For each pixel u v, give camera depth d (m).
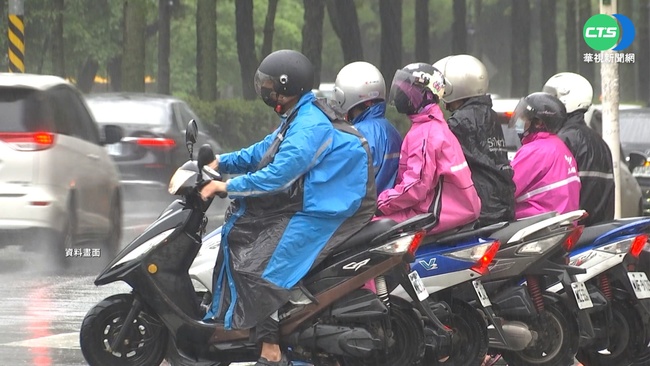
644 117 50.81
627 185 37.12
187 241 15.91
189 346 15.98
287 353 16.27
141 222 44.06
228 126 82.38
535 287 17.64
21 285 28.55
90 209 32.38
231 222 15.68
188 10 123.94
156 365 16.33
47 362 18.56
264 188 15.29
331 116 15.64
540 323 17.67
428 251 16.92
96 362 16.12
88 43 103.62
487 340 17.16
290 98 15.66
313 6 93.19
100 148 33.56
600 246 18.30
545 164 18.66
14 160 29.97
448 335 16.62
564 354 17.73
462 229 17.11
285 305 15.57
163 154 44.19
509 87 163.38
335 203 15.44
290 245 15.37
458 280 16.89
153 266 15.79
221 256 15.82
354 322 15.70
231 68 148.00
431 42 164.25
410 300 16.66
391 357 16.06
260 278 15.35
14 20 56.12
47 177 30.14
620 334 18.88
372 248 15.52
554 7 131.25
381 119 18.47
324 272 15.58
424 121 17.09
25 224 29.92
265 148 16.81
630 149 49.88
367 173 15.59
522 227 17.17
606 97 35.03
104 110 44.66
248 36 96.56
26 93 30.28
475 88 17.88
